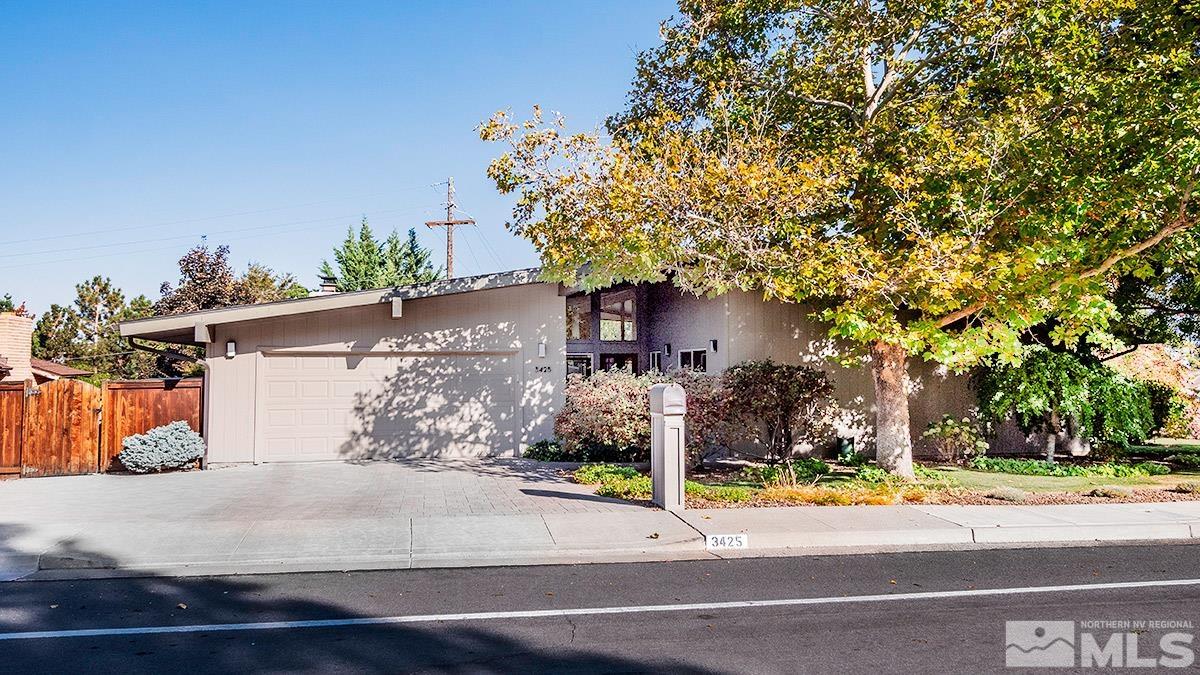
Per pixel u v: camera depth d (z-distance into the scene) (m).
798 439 16.31
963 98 12.93
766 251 11.52
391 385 15.30
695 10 14.91
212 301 31.89
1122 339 17.23
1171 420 19.47
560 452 15.06
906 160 12.54
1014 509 9.92
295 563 7.52
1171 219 11.57
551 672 4.66
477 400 15.52
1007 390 14.92
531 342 15.70
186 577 7.04
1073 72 12.05
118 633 5.45
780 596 6.36
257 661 4.88
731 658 4.89
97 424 14.15
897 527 8.73
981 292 11.48
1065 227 11.50
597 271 12.77
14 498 10.93
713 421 13.59
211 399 14.55
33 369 22.34
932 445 17.23
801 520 9.06
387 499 10.59
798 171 11.84
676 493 9.66
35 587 6.72
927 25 13.27
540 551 7.88
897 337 11.51
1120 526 8.97
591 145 11.51
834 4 13.73
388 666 4.79
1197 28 12.05
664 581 6.87
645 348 20.83
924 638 5.26
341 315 15.09
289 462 14.87
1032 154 11.60
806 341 16.75
